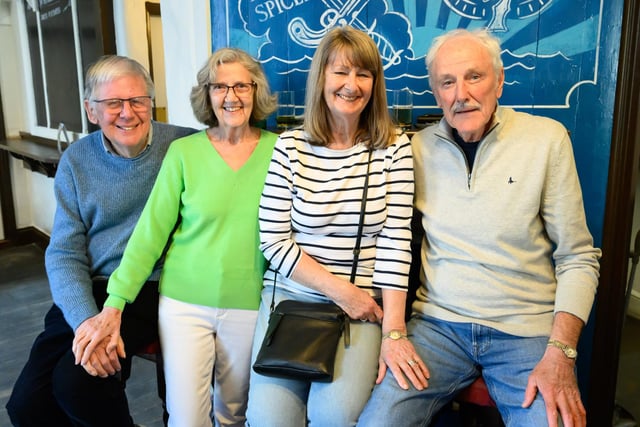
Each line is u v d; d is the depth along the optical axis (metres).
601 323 1.59
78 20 3.02
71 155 1.63
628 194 1.50
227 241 1.51
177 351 1.53
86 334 1.42
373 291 1.46
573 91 1.53
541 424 1.14
